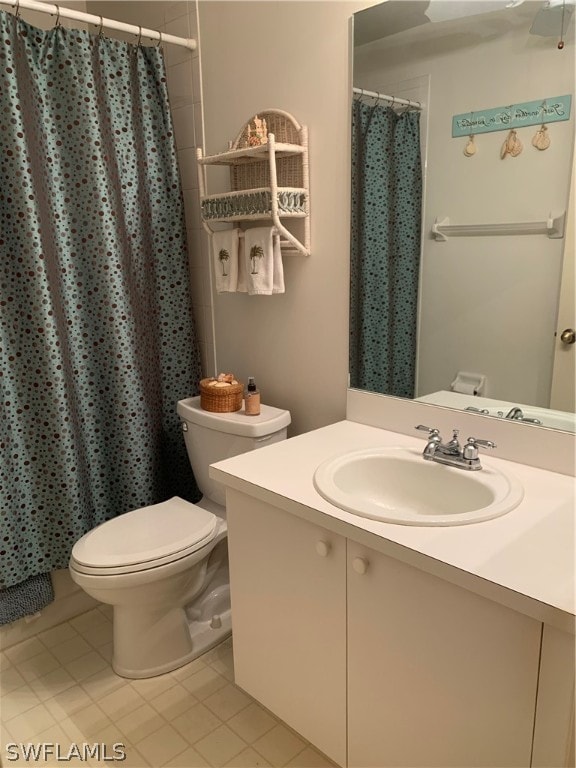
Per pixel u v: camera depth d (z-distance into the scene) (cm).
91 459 218
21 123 180
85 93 191
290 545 143
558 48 127
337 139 176
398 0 153
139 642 192
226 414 203
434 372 165
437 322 161
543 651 99
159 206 220
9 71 176
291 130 187
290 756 165
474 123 144
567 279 135
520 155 137
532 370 144
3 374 192
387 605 123
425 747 124
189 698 186
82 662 204
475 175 146
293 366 208
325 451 164
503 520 122
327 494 134
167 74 228
